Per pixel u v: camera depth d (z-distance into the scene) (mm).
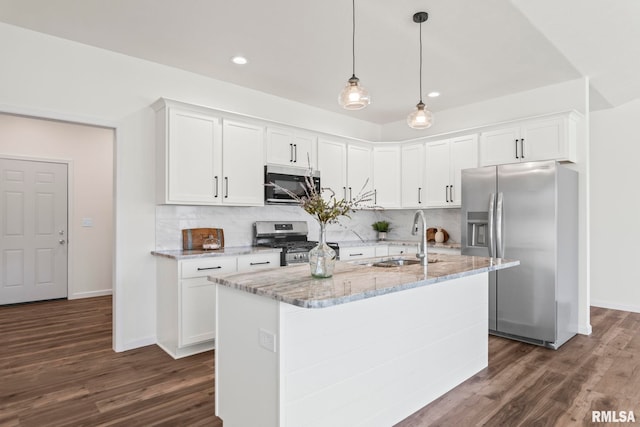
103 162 5594
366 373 2014
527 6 2535
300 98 4480
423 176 4883
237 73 3721
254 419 1815
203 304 3221
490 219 3648
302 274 2158
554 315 3299
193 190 3432
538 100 4121
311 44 3088
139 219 3414
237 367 1939
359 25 2771
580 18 2713
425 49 3170
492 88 4125
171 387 2578
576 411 2266
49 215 5156
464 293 2736
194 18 2699
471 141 4383
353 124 5352
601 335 3703
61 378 2713
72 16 2686
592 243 4910
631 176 4617
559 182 3398
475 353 2828
